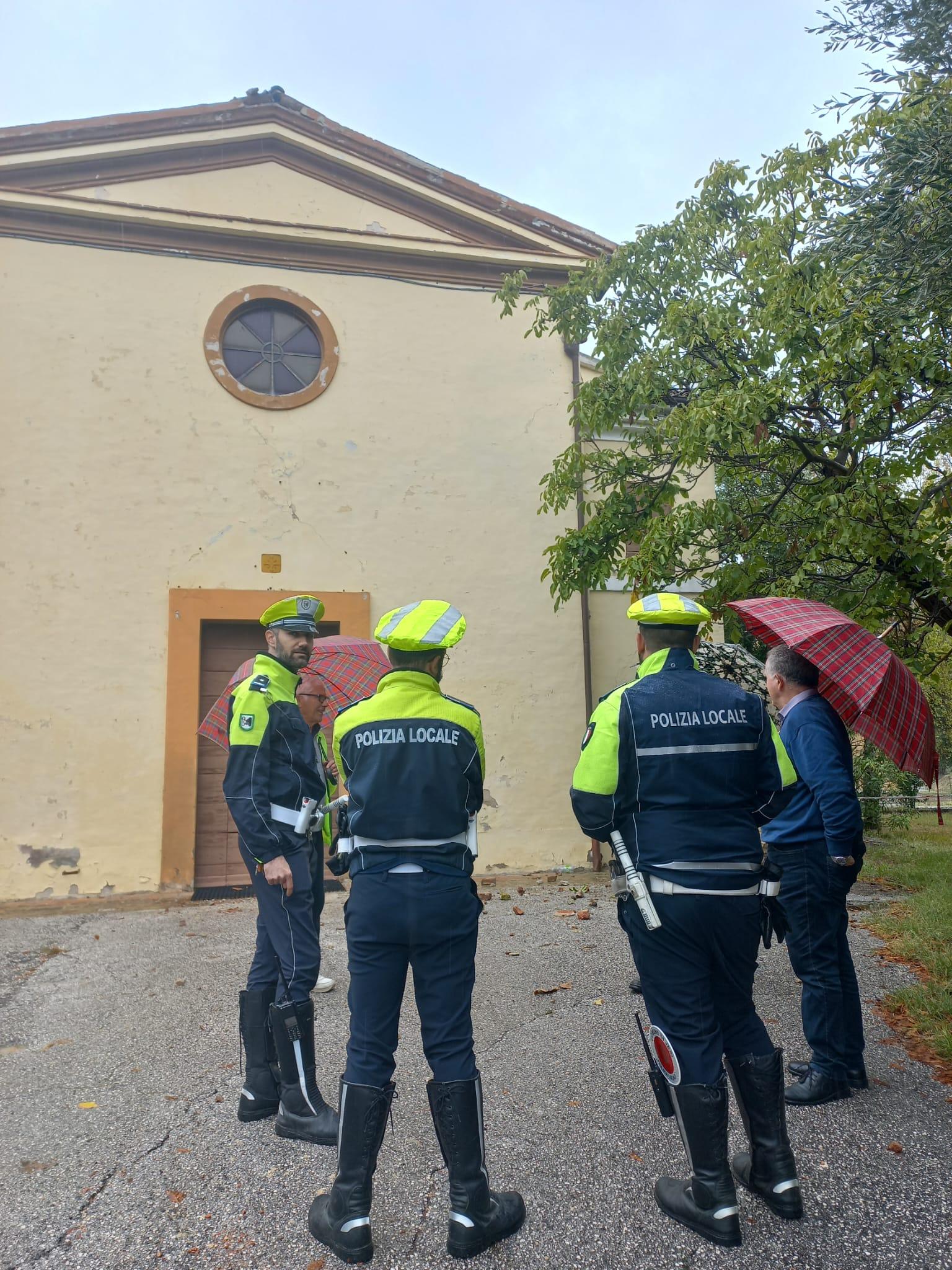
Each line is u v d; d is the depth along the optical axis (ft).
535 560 27.50
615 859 8.86
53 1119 10.82
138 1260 8.05
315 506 25.85
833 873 10.93
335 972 16.52
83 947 18.47
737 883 8.54
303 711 13.51
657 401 22.11
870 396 17.61
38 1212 8.80
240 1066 12.37
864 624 18.24
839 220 15.07
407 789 8.56
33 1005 14.90
